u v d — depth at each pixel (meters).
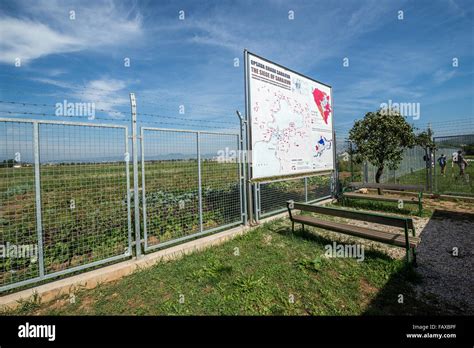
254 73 6.01
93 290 3.32
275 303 3.04
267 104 6.37
